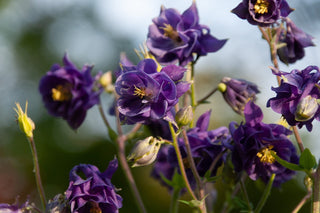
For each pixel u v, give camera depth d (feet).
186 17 2.19
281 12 2.11
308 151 1.94
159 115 1.90
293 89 1.94
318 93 1.94
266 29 2.19
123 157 2.15
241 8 2.11
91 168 2.01
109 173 2.00
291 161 2.08
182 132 2.00
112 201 1.99
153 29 2.22
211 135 2.11
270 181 2.09
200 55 2.19
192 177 2.11
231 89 2.21
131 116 1.92
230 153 2.05
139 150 1.96
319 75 1.93
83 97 2.22
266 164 2.03
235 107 2.21
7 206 2.02
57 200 1.98
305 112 1.92
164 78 1.90
